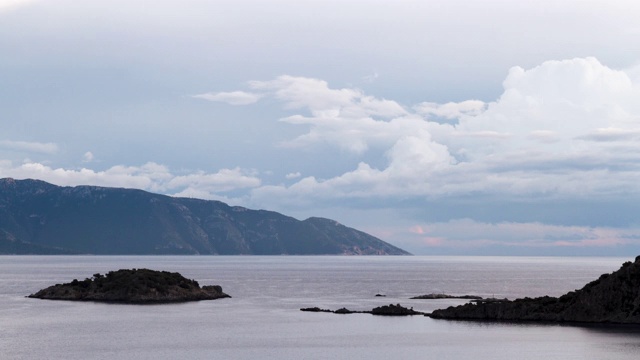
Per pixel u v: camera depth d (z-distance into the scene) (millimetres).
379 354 103438
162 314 154250
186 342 114375
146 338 118688
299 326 133125
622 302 129625
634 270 130625
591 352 101875
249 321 141125
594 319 129625
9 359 99438
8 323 138125
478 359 99000
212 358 100562
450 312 144625
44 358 100188
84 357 101000
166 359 99750
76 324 136750
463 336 118875
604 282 133375
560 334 117812
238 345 111625
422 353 103875
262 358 100875
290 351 106250
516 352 103250
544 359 97750
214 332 125562
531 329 124688
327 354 103625
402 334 122062
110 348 108625
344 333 123750
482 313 141625
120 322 140125
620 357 98062
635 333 116688
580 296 134500
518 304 140750
